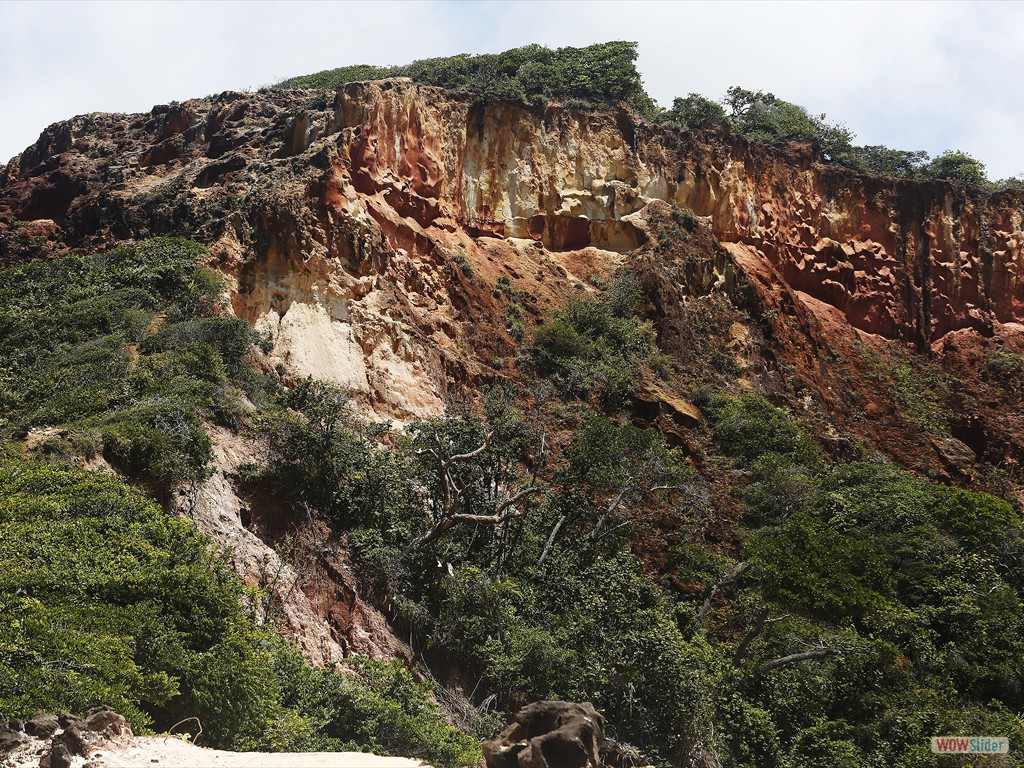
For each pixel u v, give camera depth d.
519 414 38.81
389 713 20.34
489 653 27.23
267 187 40.38
